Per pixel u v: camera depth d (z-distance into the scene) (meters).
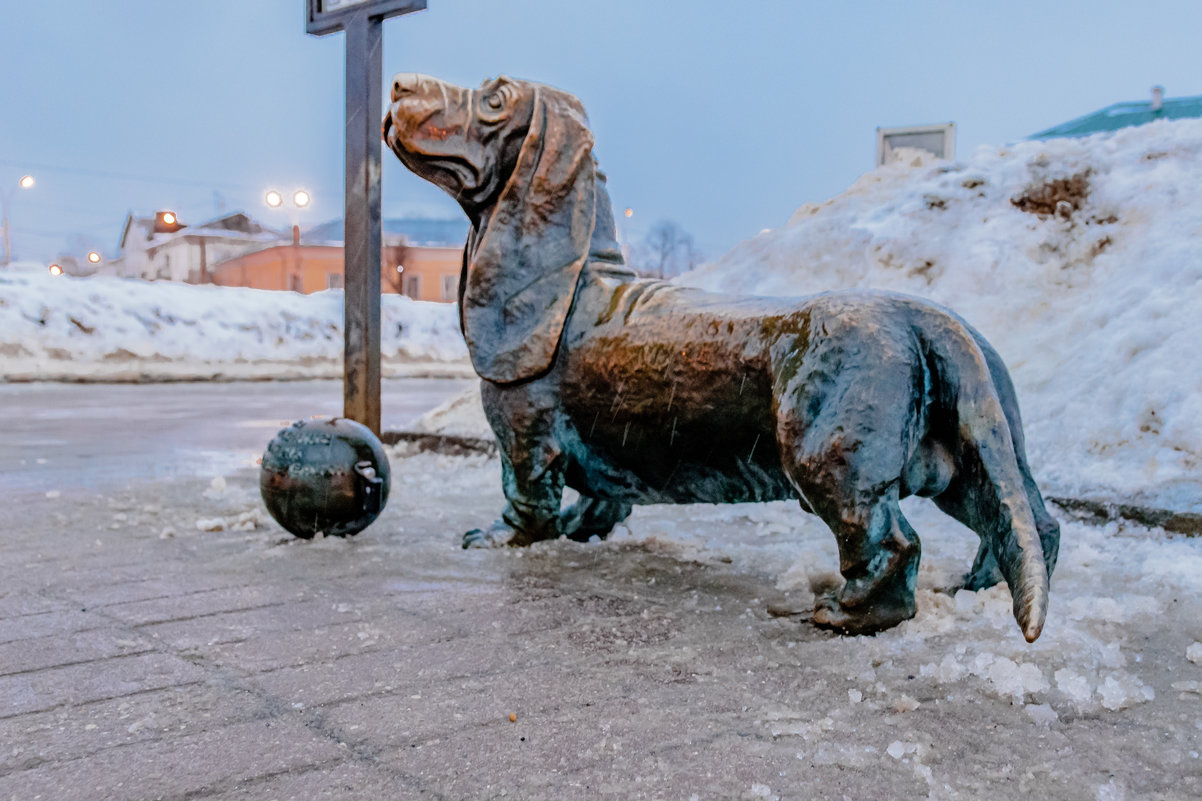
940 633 3.17
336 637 3.22
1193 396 5.24
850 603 3.21
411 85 4.16
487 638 3.21
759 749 2.36
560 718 2.54
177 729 2.47
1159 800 2.12
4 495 6.12
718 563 4.31
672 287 4.07
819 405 3.20
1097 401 5.72
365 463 4.78
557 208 4.18
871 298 3.32
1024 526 2.96
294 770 2.24
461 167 4.21
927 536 4.84
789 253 8.72
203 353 21.78
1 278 20.72
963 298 7.36
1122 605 3.43
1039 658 2.93
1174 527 4.59
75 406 14.16
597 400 4.03
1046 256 7.46
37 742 2.39
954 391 3.19
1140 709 2.61
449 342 27.78
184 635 3.24
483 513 5.53
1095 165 7.84
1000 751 2.36
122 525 5.15
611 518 4.81
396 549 4.54
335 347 23.88
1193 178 7.28
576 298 4.14
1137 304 6.29
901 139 11.14
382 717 2.55
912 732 2.44
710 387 3.61
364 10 6.86
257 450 8.79
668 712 2.59
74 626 3.33
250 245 55.91
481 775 2.22
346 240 7.08
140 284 22.81
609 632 3.29
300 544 4.64
